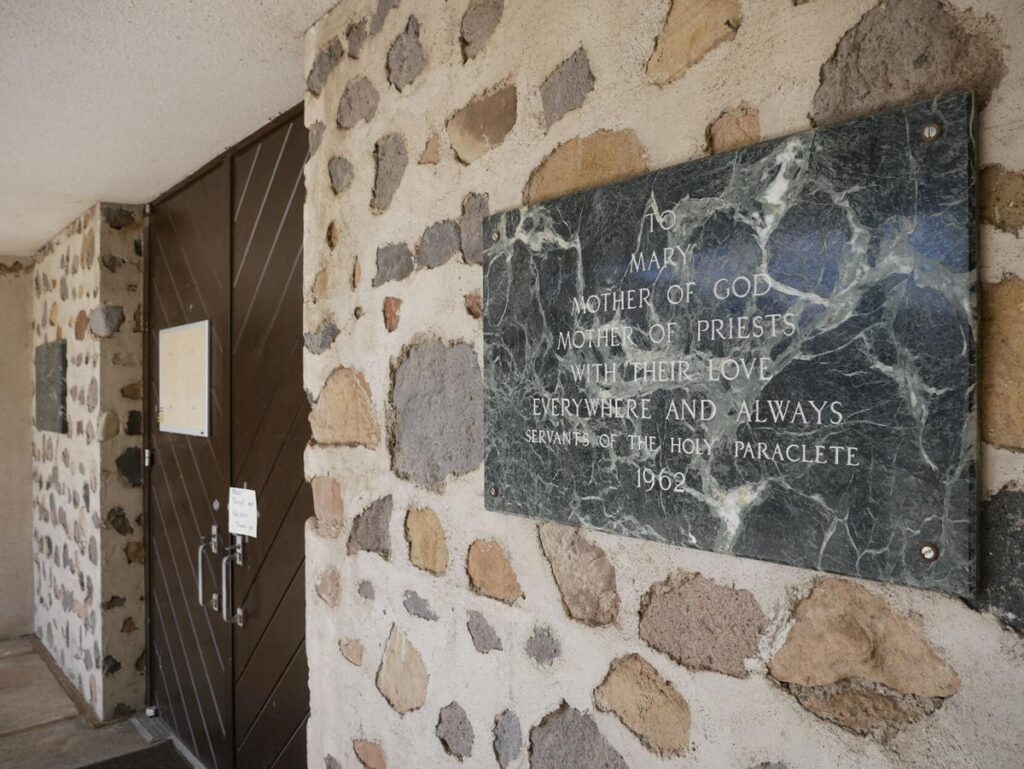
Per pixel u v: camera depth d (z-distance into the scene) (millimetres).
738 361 717
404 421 1234
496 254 1016
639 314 813
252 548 2246
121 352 2986
